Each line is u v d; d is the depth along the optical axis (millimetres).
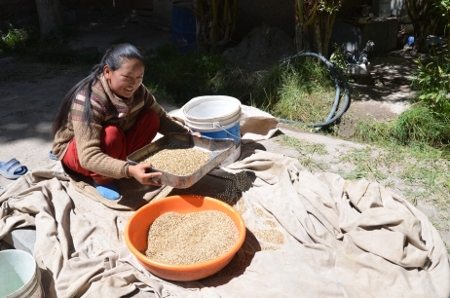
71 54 6910
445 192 3045
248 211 2713
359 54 5516
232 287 2184
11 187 2963
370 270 2232
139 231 2473
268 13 6336
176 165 2697
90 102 2564
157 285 2203
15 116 4602
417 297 2064
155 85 5527
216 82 5324
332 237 2496
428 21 5691
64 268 2305
